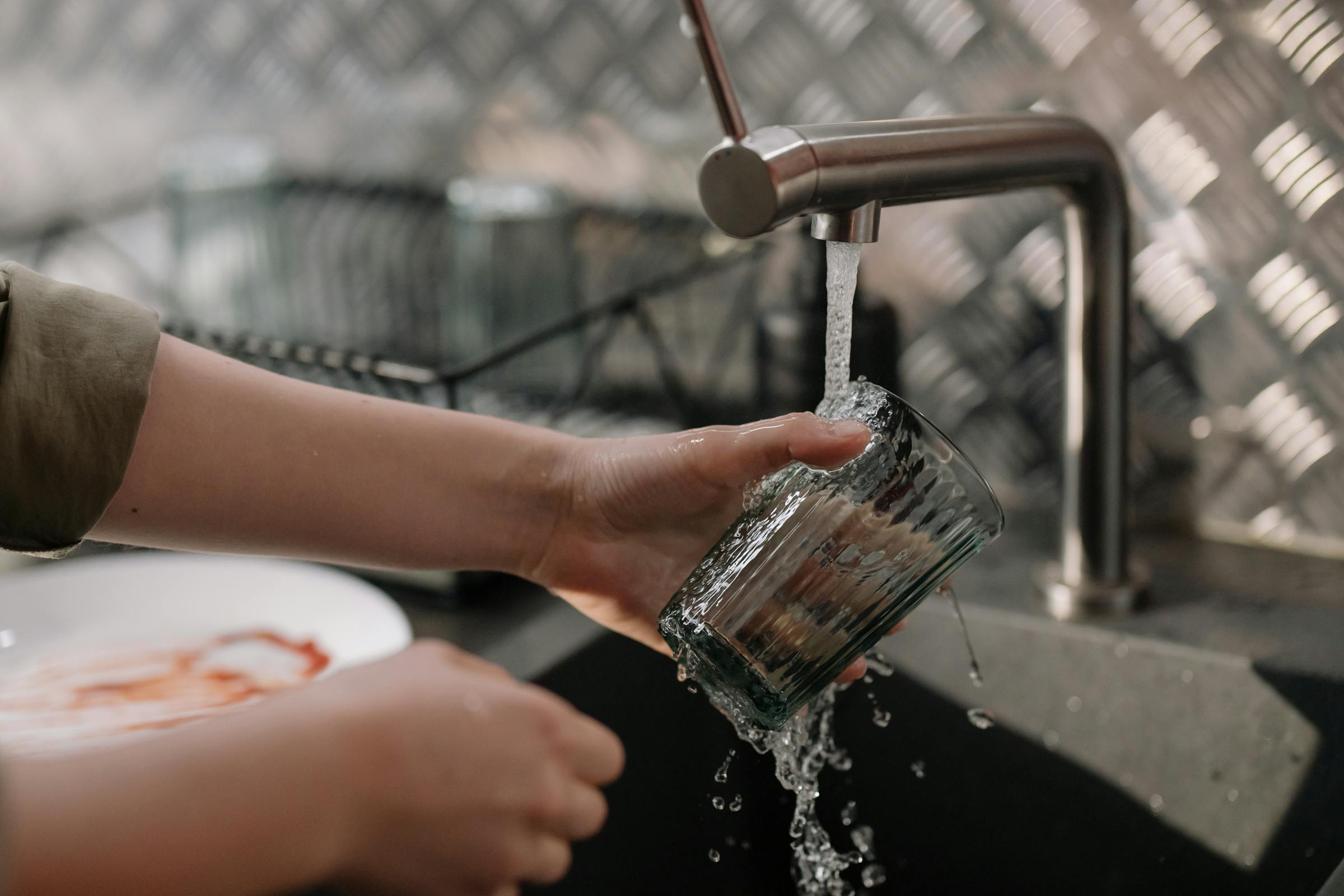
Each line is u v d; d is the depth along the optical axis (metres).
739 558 0.58
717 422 1.19
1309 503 1.00
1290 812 0.83
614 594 0.74
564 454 0.71
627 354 1.23
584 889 0.80
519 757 0.40
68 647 0.88
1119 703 0.88
